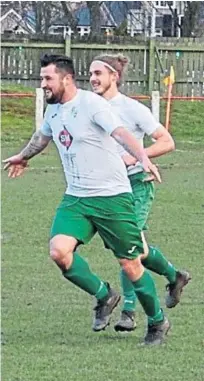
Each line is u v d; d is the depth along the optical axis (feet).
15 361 35.35
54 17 246.47
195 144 134.31
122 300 45.78
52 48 166.40
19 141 129.08
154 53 168.04
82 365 34.94
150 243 61.93
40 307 44.42
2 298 46.19
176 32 275.18
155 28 272.92
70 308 44.32
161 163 109.91
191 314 43.24
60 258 37.32
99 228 37.58
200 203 80.28
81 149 36.91
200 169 105.50
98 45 166.20
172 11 255.91
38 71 166.71
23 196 82.07
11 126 141.49
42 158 111.96
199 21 236.43
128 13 277.23
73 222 37.32
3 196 81.82
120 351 36.96
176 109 157.07
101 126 36.50
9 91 156.66
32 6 258.57
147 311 37.93
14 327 40.60
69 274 38.42
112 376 33.60
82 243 37.70
